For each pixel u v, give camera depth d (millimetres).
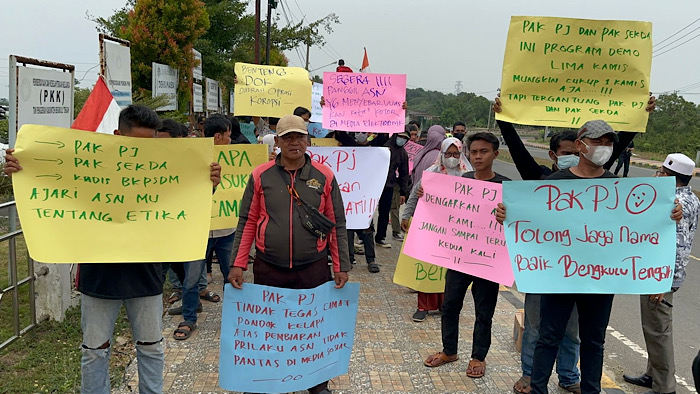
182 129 4746
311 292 3301
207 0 18672
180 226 2969
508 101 3529
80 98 9359
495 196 3943
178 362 4141
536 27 3451
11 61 4340
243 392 3398
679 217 3158
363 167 5387
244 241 3324
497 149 4051
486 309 3998
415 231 4203
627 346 5043
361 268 7141
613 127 3465
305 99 6707
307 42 28078
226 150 4730
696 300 6598
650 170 30797
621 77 3463
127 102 6367
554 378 4098
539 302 3639
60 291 4652
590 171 3236
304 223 3225
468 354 4477
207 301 5547
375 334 4859
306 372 3348
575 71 3469
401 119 5898
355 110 5859
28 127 2783
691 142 46750
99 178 2902
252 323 3273
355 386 3877
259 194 3299
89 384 2975
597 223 3199
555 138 3990
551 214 3232
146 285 3004
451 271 4125
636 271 3154
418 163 6711
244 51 20375
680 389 4234
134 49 11359
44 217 2807
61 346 4250
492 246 3926
